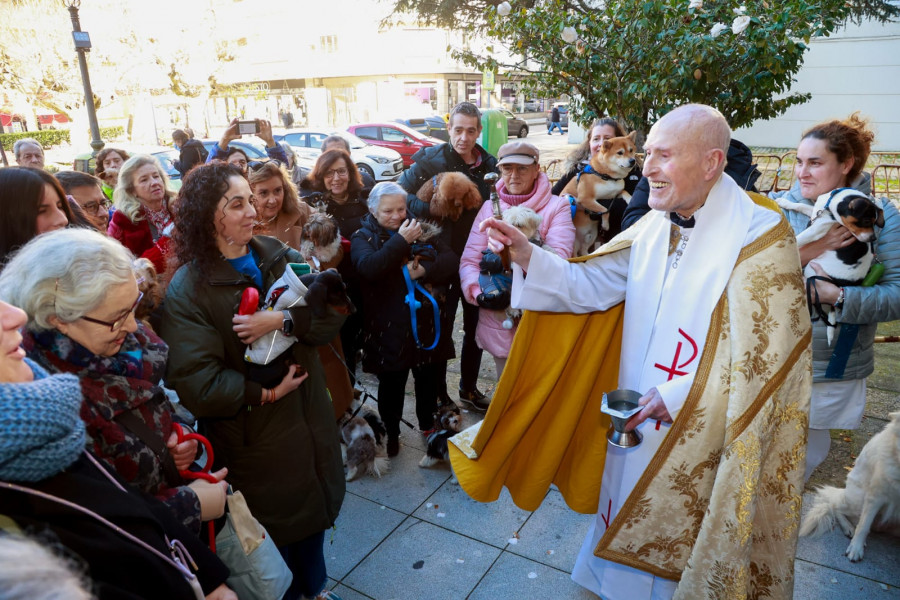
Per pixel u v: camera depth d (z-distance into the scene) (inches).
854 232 85.6
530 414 89.0
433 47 1267.2
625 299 84.0
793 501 71.7
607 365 89.5
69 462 38.3
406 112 952.9
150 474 56.5
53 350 52.0
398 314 120.0
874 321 91.2
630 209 121.3
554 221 126.3
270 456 77.1
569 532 108.7
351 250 121.7
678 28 198.7
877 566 96.5
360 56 1312.7
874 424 139.3
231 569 64.4
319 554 86.9
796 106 666.2
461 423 142.0
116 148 193.9
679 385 71.2
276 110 1499.8
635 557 77.5
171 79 999.6
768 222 70.0
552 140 946.7
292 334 74.8
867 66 623.5
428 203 134.7
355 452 125.1
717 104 208.1
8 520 35.7
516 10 233.9
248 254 80.5
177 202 74.6
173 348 71.8
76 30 402.0
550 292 81.2
